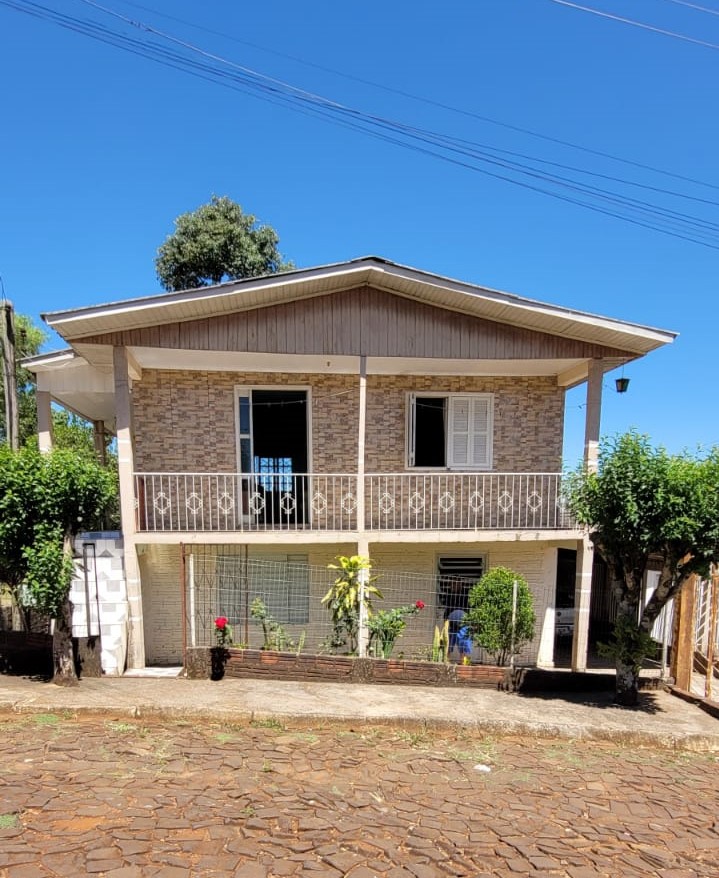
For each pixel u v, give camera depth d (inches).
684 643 311.9
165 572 385.4
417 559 412.8
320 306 334.0
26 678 273.6
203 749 204.4
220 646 299.4
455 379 417.4
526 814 173.0
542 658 416.2
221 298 310.8
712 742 250.5
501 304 331.3
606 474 267.9
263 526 382.6
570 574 478.9
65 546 257.1
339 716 245.1
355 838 148.6
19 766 178.2
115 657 291.9
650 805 187.8
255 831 147.6
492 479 419.5
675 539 255.9
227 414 393.1
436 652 339.9
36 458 249.3
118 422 314.7
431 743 231.3
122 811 152.7
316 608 398.0
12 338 426.6
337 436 407.2
